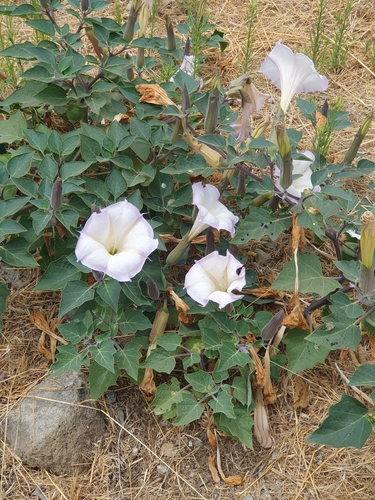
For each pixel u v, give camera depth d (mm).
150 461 998
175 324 1087
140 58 1350
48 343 1114
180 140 1148
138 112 1202
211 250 1054
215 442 1001
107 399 1049
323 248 1261
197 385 978
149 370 1008
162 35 1698
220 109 1139
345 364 1100
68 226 977
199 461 1000
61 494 955
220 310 1034
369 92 1599
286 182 1001
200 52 1666
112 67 1234
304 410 1049
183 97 1073
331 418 875
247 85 1099
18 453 980
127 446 1009
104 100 1210
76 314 1042
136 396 1060
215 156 1090
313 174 1009
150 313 1100
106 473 979
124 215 900
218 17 1791
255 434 1003
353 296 1169
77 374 1053
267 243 1265
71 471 979
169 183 1156
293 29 1761
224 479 974
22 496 952
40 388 1030
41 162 1037
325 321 926
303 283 991
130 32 1219
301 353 1011
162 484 975
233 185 1155
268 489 966
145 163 1237
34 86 1253
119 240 914
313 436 870
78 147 1222
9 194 1137
